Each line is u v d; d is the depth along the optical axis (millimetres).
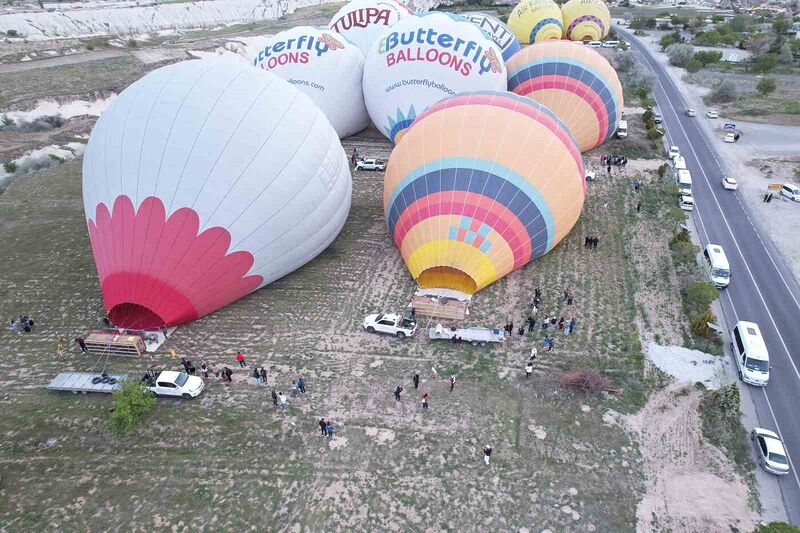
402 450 20078
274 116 26656
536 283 30266
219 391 22781
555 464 19578
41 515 18016
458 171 28078
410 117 42312
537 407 22016
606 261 32531
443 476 19141
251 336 26031
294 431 20828
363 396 22484
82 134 59469
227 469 19453
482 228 27312
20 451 20359
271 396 22422
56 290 30281
